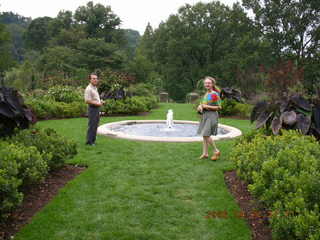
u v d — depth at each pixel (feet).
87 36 160.66
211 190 11.84
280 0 97.35
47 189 11.78
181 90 128.16
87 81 69.87
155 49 132.98
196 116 41.70
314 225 6.41
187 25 124.88
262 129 15.81
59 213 9.67
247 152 12.29
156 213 9.84
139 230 8.76
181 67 127.85
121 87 44.50
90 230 8.71
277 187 8.27
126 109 40.96
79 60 120.47
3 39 117.60
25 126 14.06
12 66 120.88
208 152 17.94
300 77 44.24
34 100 35.01
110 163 15.30
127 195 11.19
